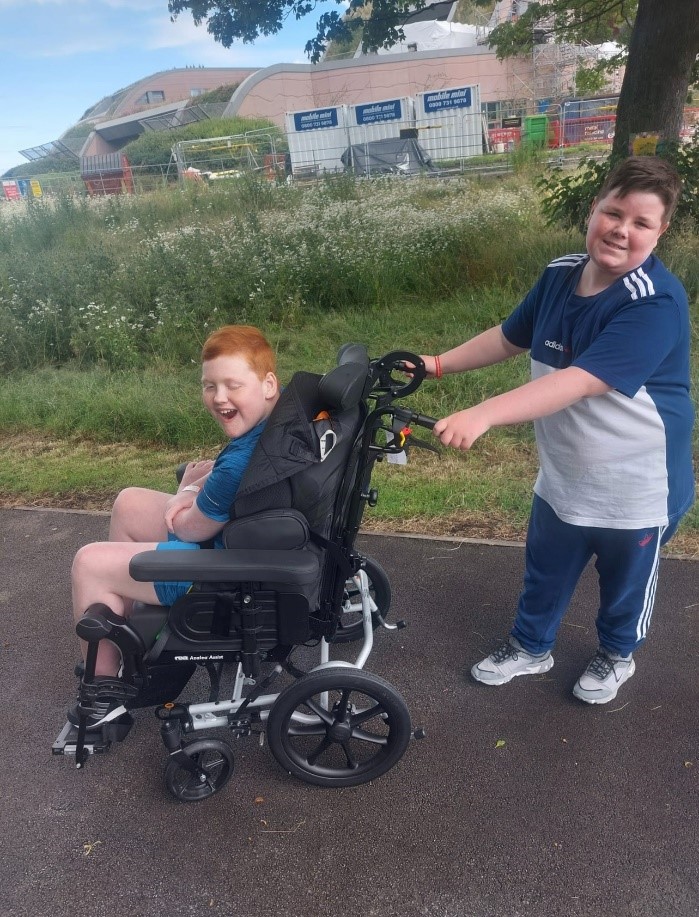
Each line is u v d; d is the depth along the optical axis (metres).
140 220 13.16
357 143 21.86
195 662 2.46
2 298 8.48
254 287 8.20
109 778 2.72
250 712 2.58
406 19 10.62
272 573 2.19
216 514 2.31
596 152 17.30
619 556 2.67
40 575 4.14
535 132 21.95
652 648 3.23
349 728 2.56
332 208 10.73
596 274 2.35
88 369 7.46
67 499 5.05
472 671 3.12
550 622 3.00
